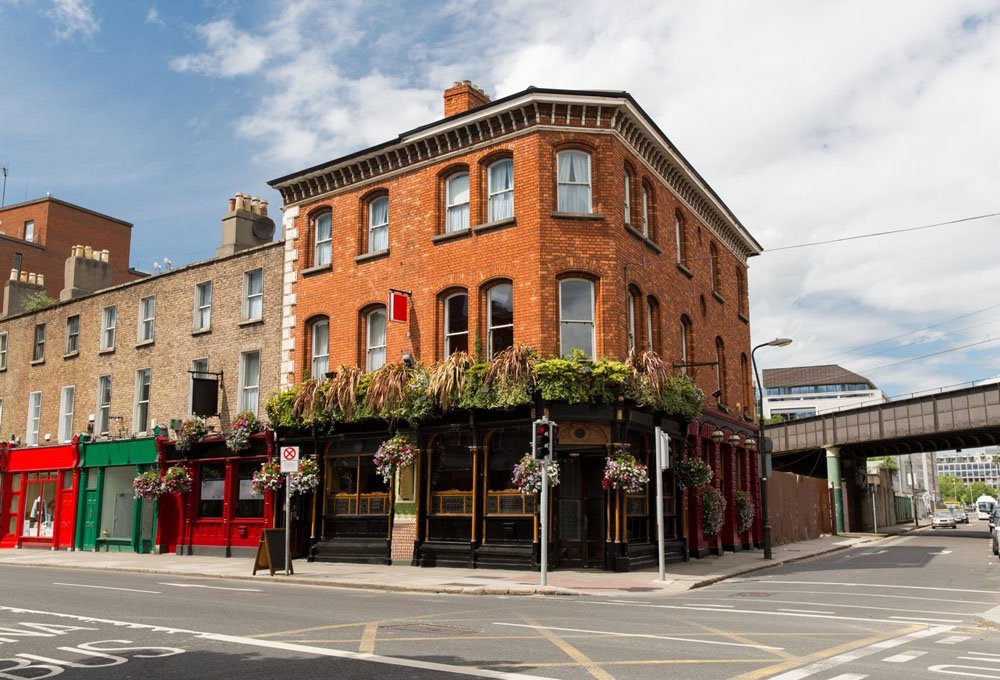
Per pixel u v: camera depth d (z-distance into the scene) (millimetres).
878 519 65188
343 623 10555
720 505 24750
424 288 22094
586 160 21109
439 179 22469
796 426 49688
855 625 10797
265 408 24938
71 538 30484
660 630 10125
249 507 25641
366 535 22359
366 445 22453
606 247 20453
